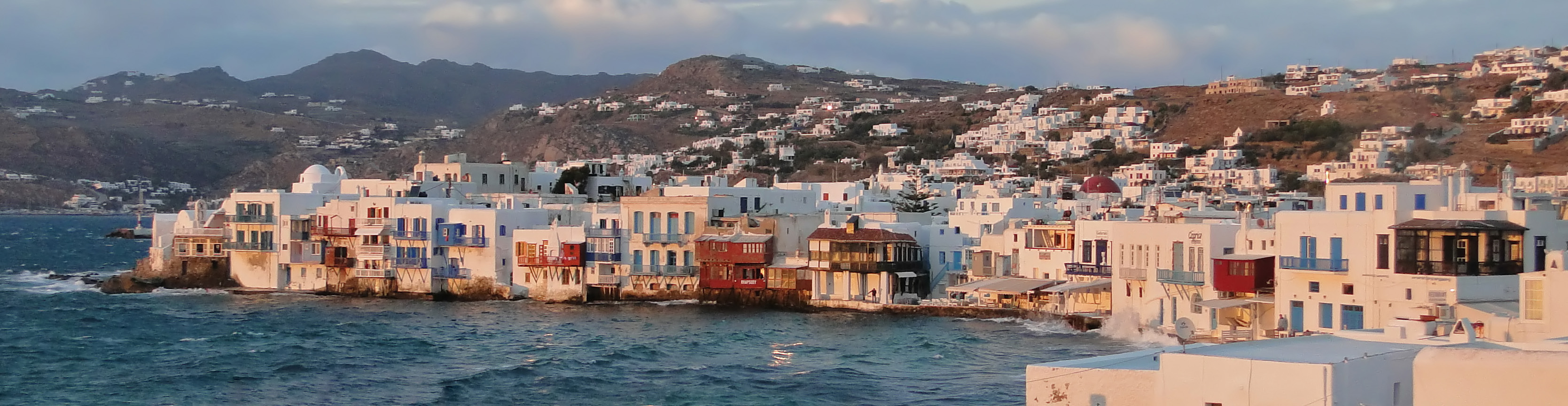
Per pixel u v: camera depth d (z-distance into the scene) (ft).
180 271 553.64
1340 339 194.70
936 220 536.42
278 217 537.65
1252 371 171.01
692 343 378.53
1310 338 197.16
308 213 546.26
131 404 297.94
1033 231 439.63
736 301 479.82
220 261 550.77
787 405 286.87
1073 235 426.10
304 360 351.87
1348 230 302.45
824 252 463.01
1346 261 302.25
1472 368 166.40
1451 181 322.14
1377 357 169.58
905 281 465.88
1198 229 355.56
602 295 497.05
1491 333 212.02
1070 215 506.07
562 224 526.98
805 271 468.75
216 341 390.63
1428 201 332.80
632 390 306.55
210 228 556.51
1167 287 364.38
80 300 514.27
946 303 445.78
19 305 494.18
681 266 492.13
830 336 388.98
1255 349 183.01
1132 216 465.88
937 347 362.33
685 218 495.41
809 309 463.83
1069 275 415.85
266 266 539.70
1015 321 416.87
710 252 483.10
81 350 374.63
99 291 557.74
